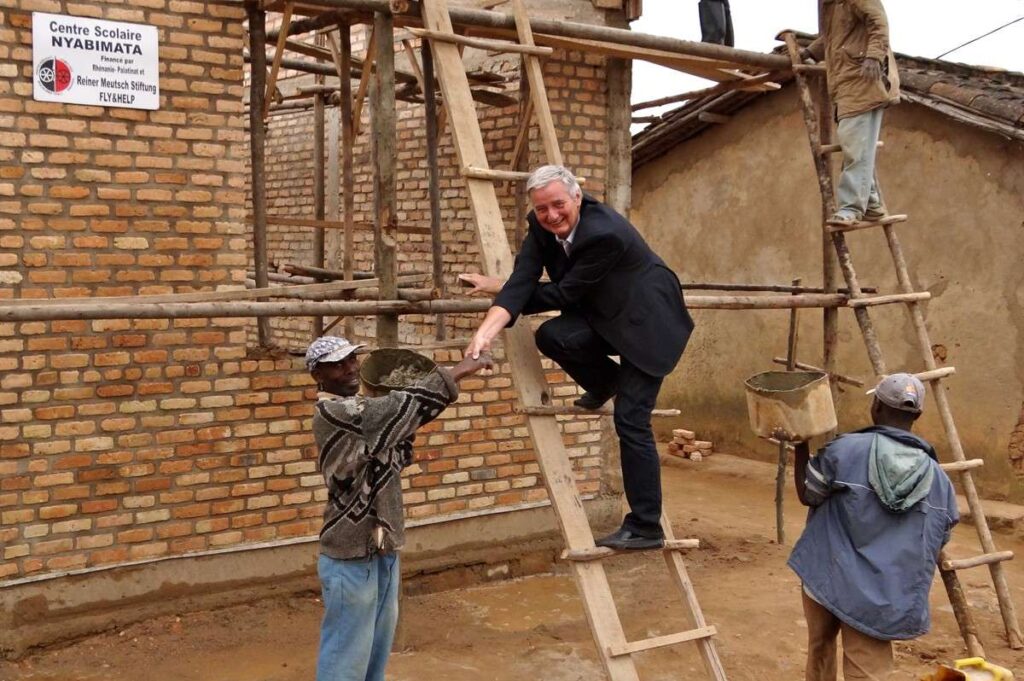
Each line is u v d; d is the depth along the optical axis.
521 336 4.64
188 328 6.07
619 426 4.26
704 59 6.90
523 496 7.49
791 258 11.24
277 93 7.67
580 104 7.67
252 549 6.36
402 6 5.40
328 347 4.23
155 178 5.92
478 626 6.45
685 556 8.03
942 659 5.99
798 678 5.70
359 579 4.23
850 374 10.65
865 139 6.28
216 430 6.19
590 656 5.95
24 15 5.54
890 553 4.17
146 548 6.02
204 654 5.82
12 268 5.59
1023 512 8.85
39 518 5.72
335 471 4.20
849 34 6.26
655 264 4.21
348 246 6.52
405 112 9.27
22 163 5.58
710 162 12.14
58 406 5.73
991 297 9.33
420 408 4.18
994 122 8.71
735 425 11.96
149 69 5.85
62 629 5.78
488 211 4.83
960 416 9.58
